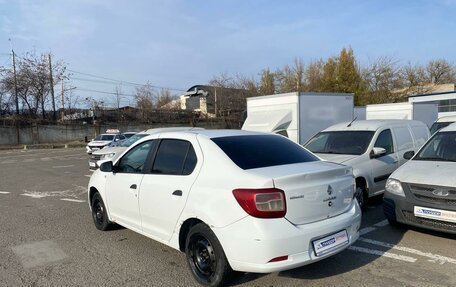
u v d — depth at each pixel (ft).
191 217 13.44
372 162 24.13
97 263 15.78
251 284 13.20
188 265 13.88
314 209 12.57
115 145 45.19
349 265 14.85
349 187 14.05
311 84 155.22
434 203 16.81
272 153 14.40
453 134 21.44
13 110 139.64
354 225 13.75
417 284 13.01
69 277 14.38
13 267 15.51
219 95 161.68
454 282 13.10
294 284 13.20
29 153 93.25
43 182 40.37
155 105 183.01
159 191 15.03
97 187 19.95
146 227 16.17
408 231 18.99
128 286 13.50
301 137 38.73
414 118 58.39
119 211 18.24
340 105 41.98
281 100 40.19
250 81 164.45
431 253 15.87
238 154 13.69
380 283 13.16
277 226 11.65
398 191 18.29
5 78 138.00
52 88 144.66
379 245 17.06
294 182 12.22
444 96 125.59
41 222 22.81
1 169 55.47
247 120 42.68
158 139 16.51
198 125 151.84
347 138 26.23
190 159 14.46
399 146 26.96
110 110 149.89
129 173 17.48
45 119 138.72
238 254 11.85
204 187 13.17
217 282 12.66
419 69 171.53
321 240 12.48
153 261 15.88
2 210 26.53
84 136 139.44
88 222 22.58
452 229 16.34
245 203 11.77
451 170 17.78
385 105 61.57
